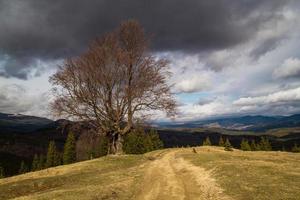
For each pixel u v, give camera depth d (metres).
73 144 109.12
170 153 58.22
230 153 53.41
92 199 20.20
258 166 30.62
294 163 36.31
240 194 19.97
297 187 21.09
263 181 23.28
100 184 26.03
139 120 45.50
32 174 36.22
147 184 26.59
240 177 25.03
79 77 43.53
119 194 22.53
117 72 44.31
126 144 105.94
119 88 44.50
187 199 20.88
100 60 43.72
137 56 45.06
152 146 111.00
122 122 47.25
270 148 127.31
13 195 26.08
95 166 37.88
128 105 45.09
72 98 43.66
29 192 27.00
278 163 34.84
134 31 45.31
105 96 44.41
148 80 44.44
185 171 31.95
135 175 30.66
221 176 26.06
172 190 23.78
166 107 45.09
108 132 45.81
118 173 31.92
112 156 43.75
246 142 125.88
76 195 21.06
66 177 31.36
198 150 70.94
